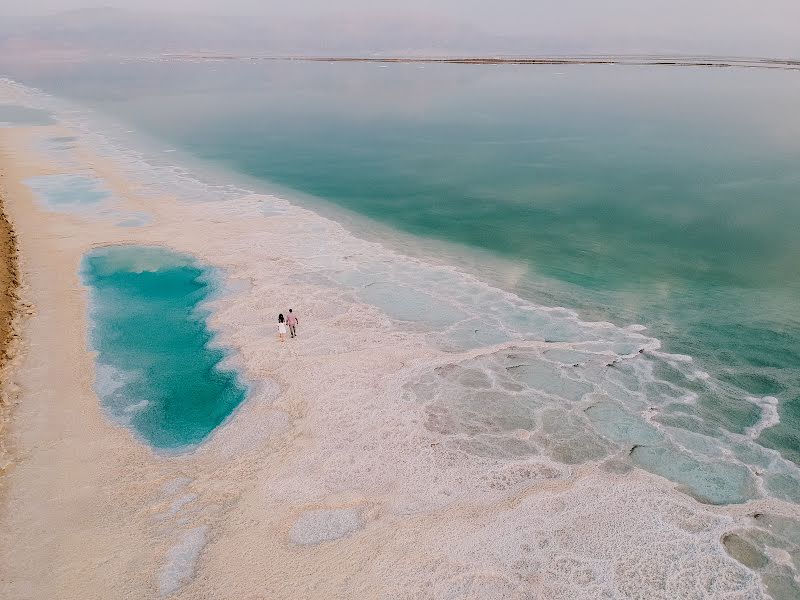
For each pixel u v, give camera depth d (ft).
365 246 138.41
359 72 603.26
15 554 58.39
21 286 112.78
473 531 61.82
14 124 282.36
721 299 113.09
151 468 69.87
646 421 78.84
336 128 291.79
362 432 76.07
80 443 73.61
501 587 55.77
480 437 75.66
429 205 171.12
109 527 61.72
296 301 109.81
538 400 82.89
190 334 98.78
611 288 118.21
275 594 54.70
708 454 72.95
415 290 115.55
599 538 61.16
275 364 90.53
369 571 57.16
